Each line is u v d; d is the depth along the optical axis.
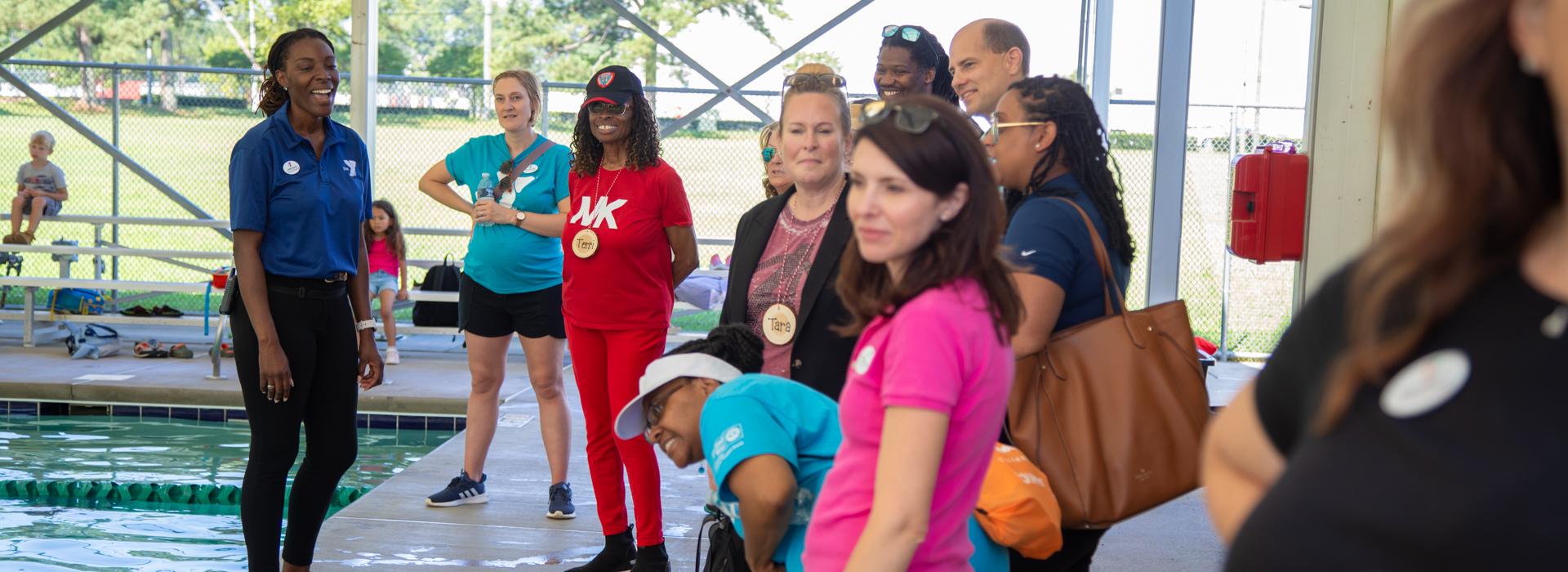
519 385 7.65
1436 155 0.85
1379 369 0.88
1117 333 2.18
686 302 8.20
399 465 6.33
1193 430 2.16
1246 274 9.57
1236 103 8.86
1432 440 0.83
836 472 1.72
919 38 3.61
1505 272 0.85
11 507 5.30
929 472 1.56
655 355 3.81
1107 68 6.82
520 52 16.86
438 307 8.82
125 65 10.38
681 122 10.22
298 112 3.47
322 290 3.49
